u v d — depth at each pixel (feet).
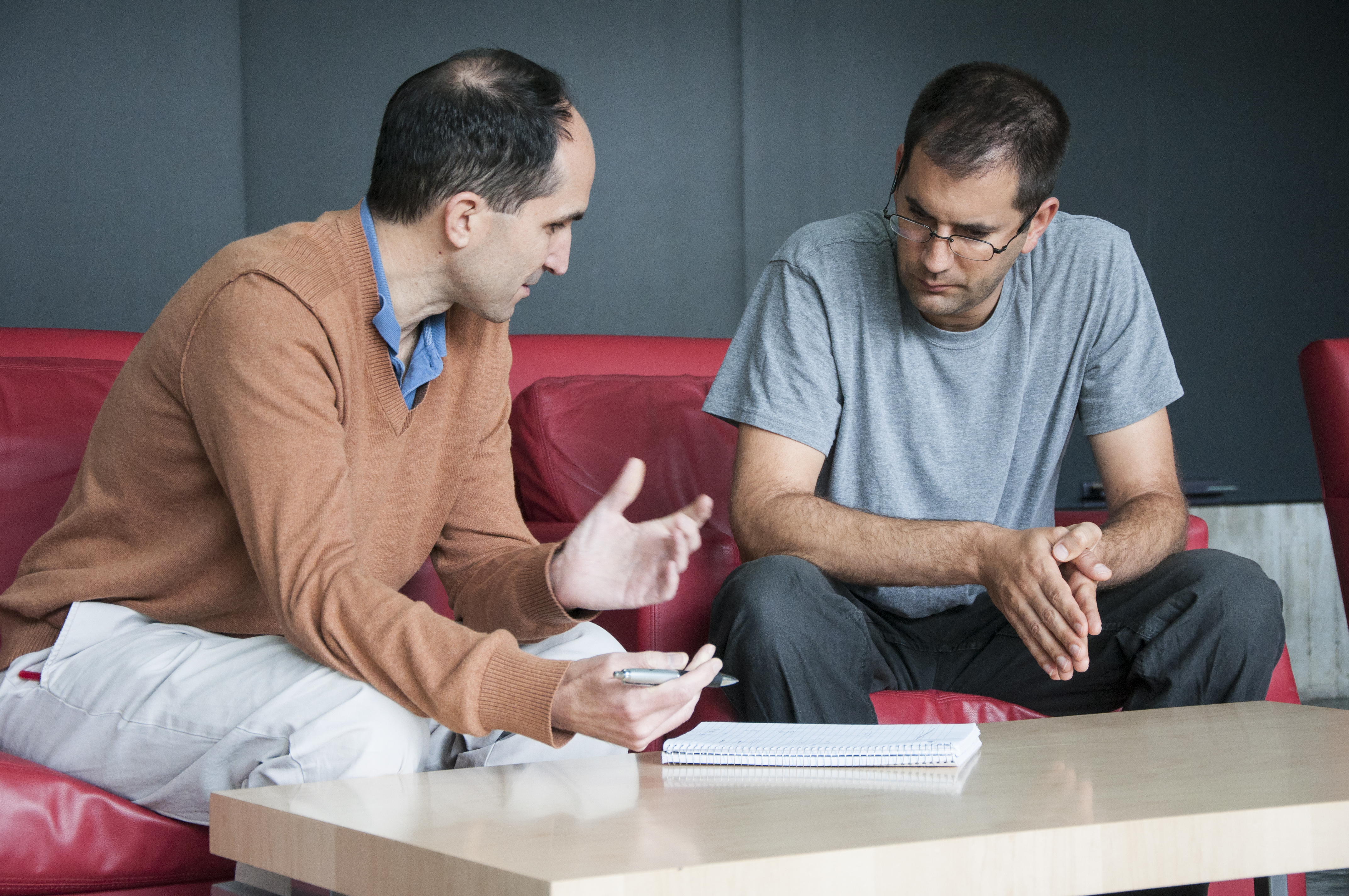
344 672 3.75
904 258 5.36
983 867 2.62
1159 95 17.34
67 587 4.45
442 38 15.03
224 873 4.24
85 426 5.73
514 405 6.75
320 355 4.03
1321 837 2.90
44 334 6.61
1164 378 5.98
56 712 4.31
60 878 3.96
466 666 3.51
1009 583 4.73
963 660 5.94
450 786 3.27
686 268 16.11
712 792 3.14
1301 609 13.41
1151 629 5.18
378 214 4.27
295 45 14.51
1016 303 5.92
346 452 4.29
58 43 13.58
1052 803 2.93
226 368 3.93
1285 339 17.66
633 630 5.66
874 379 5.84
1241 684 5.03
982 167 4.98
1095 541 4.56
